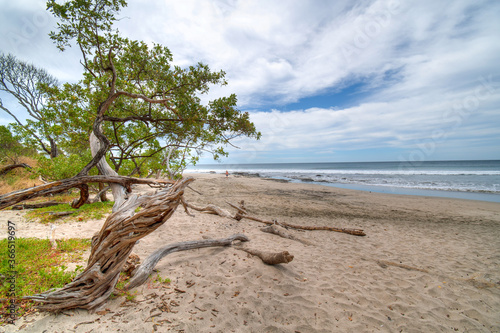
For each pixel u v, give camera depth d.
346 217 10.92
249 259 4.80
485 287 4.32
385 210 12.79
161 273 3.99
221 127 5.34
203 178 32.94
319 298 3.65
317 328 2.98
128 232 2.88
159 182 4.04
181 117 5.11
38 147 12.73
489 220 10.61
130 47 4.78
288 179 34.69
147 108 6.60
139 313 2.93
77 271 3.76
